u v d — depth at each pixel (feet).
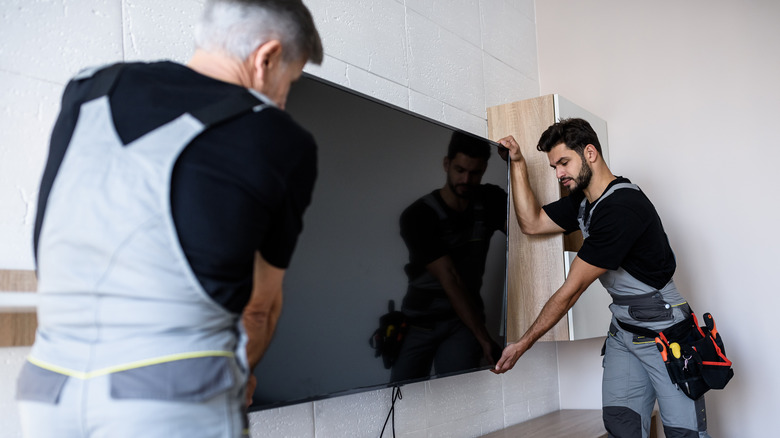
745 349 10.03
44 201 2.76
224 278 2.67
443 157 7.43
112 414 2.41
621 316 7.66
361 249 6.13
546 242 8.94
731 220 10.27
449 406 8.44
